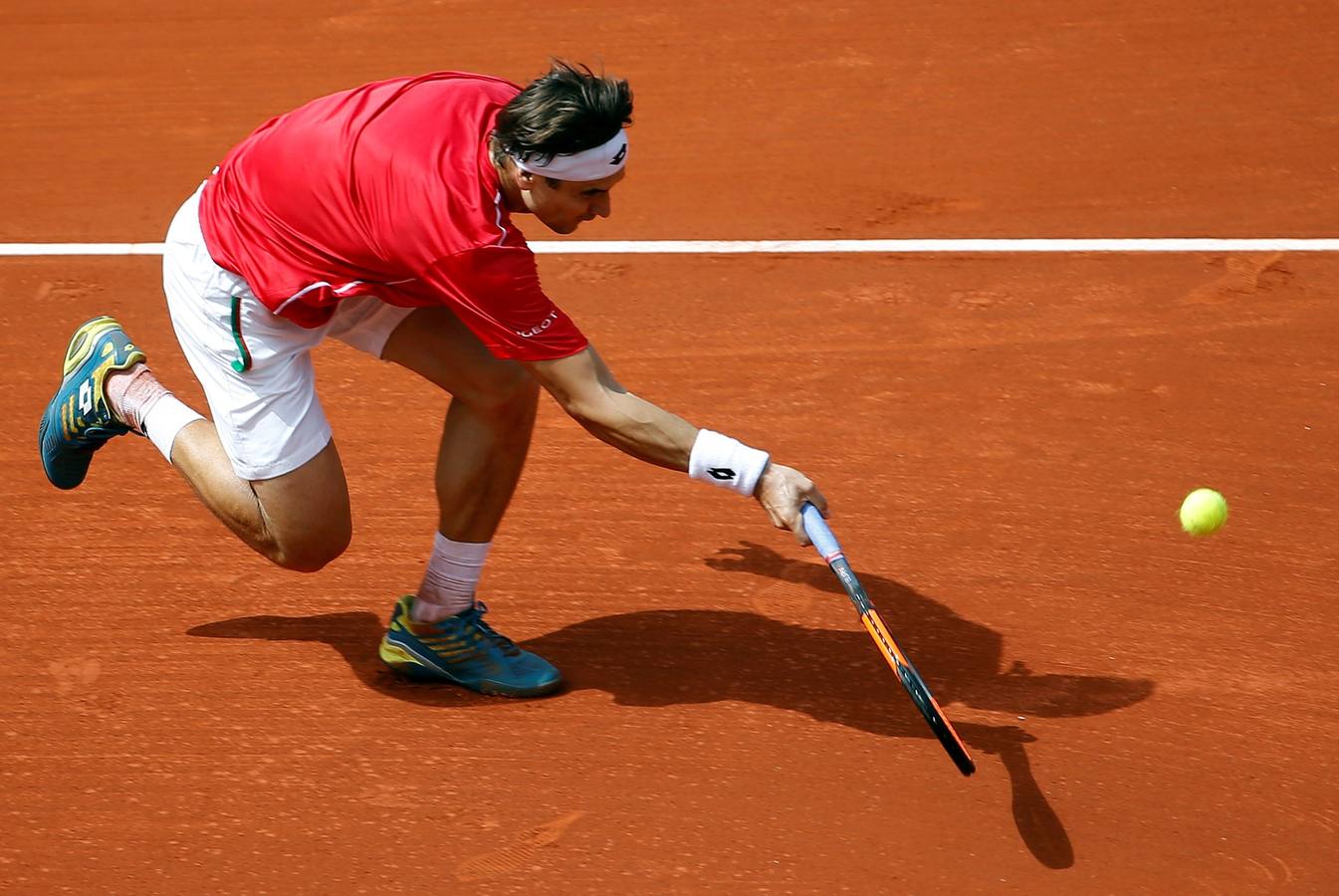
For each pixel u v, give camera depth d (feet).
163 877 44.62
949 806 46.83
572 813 46.70
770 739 49.62
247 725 50.47
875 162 89.40
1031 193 85.92
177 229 47.29
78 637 54.49
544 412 67.26
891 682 52.19
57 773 48.52
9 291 77.61
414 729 50.26
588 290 77.46
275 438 47.11
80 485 62.90
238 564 58.44
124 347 51.80
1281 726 50.01
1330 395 68.03
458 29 106.83
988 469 63.46
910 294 76.54
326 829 46.24
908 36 104.37
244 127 94.53
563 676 52.54
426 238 42.47
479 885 44.14
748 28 105.81
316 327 46.39
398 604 51.90
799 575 57.62
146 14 109.91
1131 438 65.31
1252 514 60.49
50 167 90.27
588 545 59.36
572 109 41.19
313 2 111.34
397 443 65.67
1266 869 44.47
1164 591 56.34
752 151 90.74
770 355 71.77
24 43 106.01
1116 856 45.01
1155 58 100.99
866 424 66.59
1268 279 77.20
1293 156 89.15
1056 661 53.11
